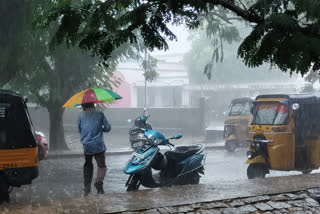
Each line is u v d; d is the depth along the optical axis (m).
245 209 5.58
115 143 20.58
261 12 4.72
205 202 5.78
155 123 26.80
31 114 30.27
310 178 7.62
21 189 8.34
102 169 7.46
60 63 14.94
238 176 10.35
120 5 4.73
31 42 12.91
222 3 4.81
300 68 3.92
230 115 16.94
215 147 18.00
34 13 11.52
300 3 4.27
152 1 4.70
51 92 15.59
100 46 4.61
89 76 15.84
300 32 4.05
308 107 9.54
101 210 5.28
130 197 6.04
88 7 4.64
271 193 6.32
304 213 5.57
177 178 7.69
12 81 15.28
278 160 9.03
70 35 4.52
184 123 25.41
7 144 6.12
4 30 12.19
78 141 21.69
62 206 5.51
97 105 17.92
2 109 6.18
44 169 11.57
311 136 9.59
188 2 4.59
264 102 9.55
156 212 5.29
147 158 7.20
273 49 4.12
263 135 9.16
